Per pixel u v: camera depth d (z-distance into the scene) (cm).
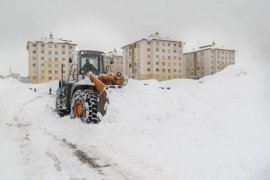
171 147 555
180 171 428
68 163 478
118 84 893
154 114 784
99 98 759
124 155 513
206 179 396
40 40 6750
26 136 695
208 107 927
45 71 6638
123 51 7088
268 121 835
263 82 1991
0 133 736
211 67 7162
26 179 409
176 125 725
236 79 2305
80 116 805
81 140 636
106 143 601
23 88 3312
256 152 502
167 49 6394
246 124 777
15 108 1384
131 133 661
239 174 406
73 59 988
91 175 420
